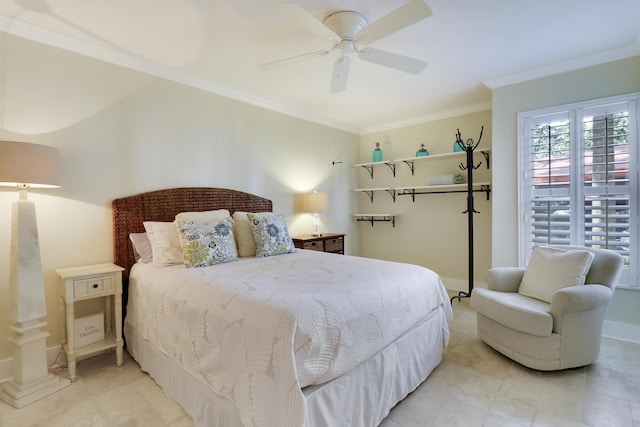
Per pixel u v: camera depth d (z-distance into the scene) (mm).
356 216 5070
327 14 2039
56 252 2322
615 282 2279
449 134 4234
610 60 2668
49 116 2283
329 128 4625
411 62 2143
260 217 2953
